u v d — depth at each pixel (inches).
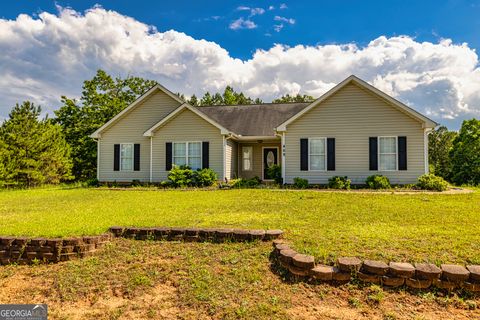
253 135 734.5
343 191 515.8
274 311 141.5
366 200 404.5
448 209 329.1
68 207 384.8
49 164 883.4
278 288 160.9
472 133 1027.9
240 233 218.2
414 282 151.3
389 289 152.9
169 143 698.8
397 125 586.6
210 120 671.1
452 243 197.9
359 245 195.6
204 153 682.8
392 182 587.2
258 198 437.4
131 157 741.3
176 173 649.0
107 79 1168.8
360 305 145.1
